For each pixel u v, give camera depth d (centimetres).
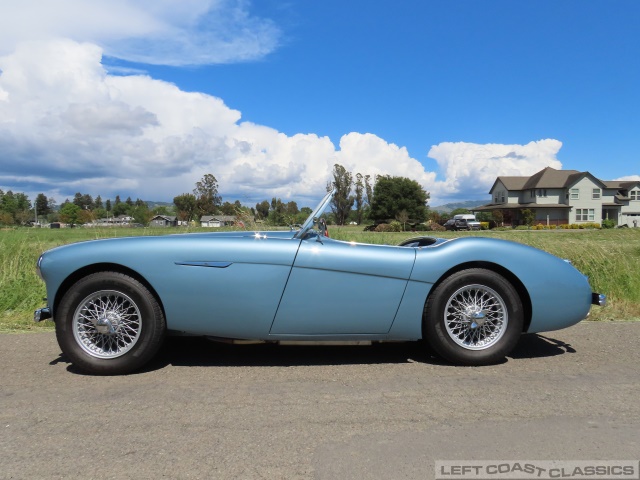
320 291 346
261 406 291
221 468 219
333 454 232
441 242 382
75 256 344
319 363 375
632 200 6588
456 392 313
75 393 312
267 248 346
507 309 361
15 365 371
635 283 696
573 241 874
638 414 279
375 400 300
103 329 342
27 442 244
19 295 612
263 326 349
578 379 339
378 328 355
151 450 236
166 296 342
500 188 6956
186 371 356
